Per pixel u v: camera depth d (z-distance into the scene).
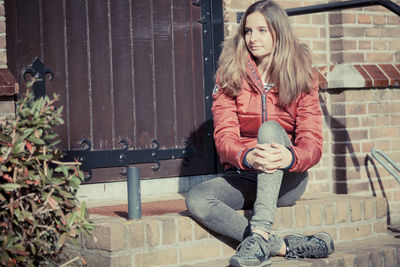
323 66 4.81
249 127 3.24
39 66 3.81
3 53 3.38
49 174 2.51
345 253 3.33
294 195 3.28
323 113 4.77
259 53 3.15
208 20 4.46
